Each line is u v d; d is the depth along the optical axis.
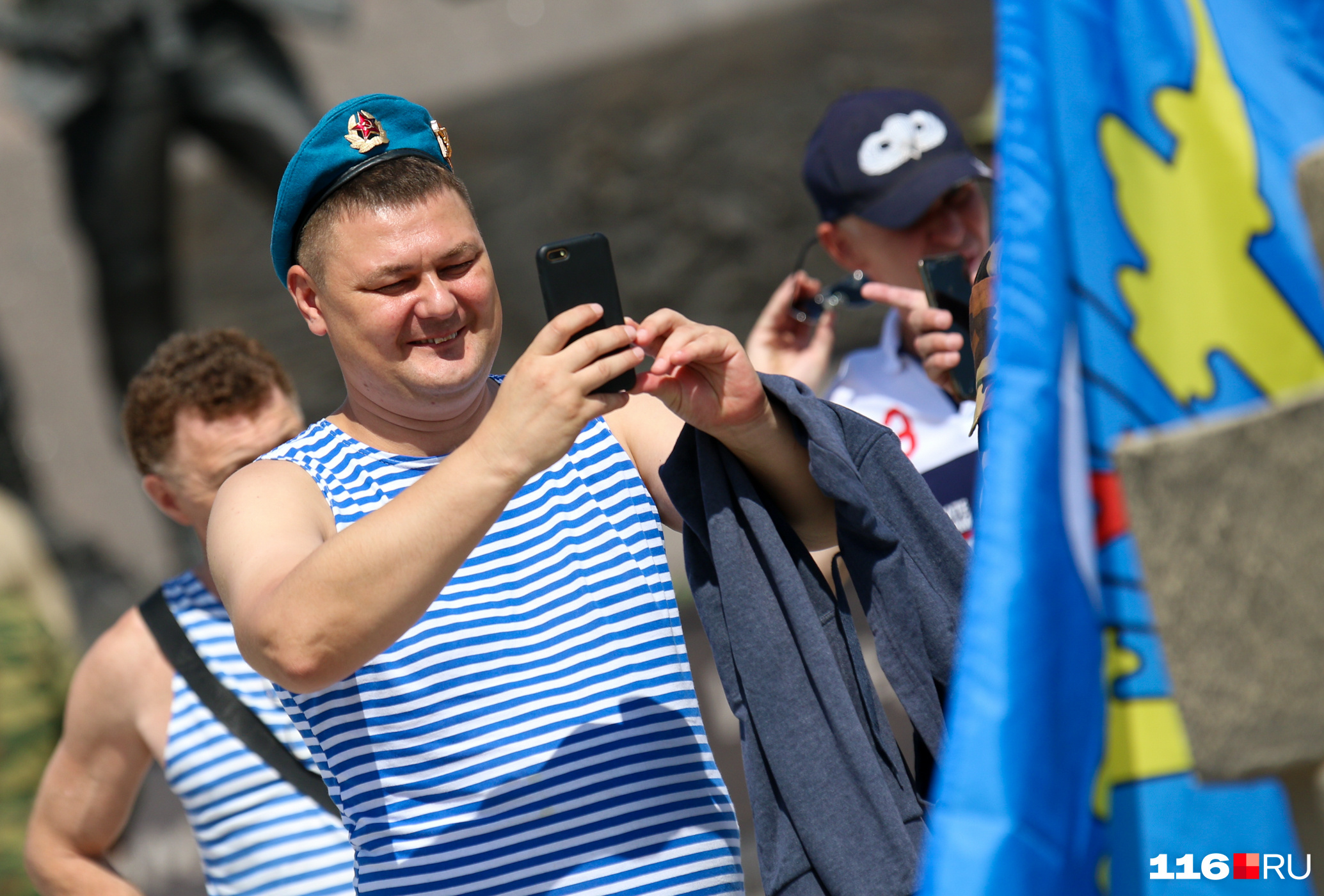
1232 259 4.66
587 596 6.73
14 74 28.06
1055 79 4.68
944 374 9.03
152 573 39.44
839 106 10.33
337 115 6.80
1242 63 4.79
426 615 6.58
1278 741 4.02
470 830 6.43
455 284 6.72
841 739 6.48
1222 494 4.04
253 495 6.76
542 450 5.76
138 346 29.03
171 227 29.11
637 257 41.62
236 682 9.07
